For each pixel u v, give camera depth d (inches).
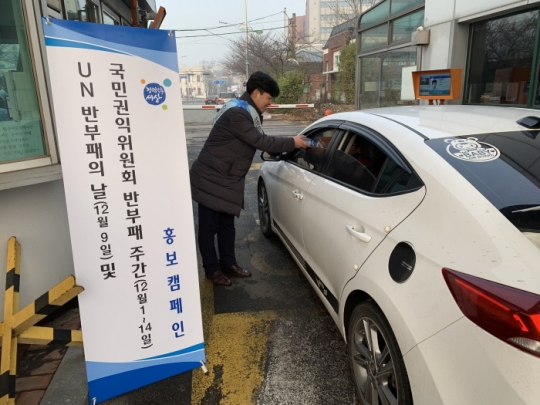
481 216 61.3
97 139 79.5
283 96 1017.5
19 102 102.9
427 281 62.1
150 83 82.2
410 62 302.2
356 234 83.5
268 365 100.8
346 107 964.0
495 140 78.0
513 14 216.7
